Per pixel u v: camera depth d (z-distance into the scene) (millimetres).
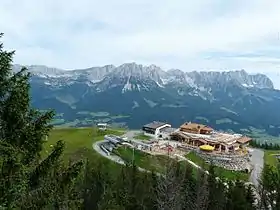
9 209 15789
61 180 19172
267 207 51156
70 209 20656
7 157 15727
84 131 148250
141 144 123375
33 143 17688
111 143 127000
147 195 61406
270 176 50531
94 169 78062
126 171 76750
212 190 61625
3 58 17719
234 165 113312
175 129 152375
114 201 59938
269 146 154125
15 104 17516
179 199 50531
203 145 126188
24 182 16125
